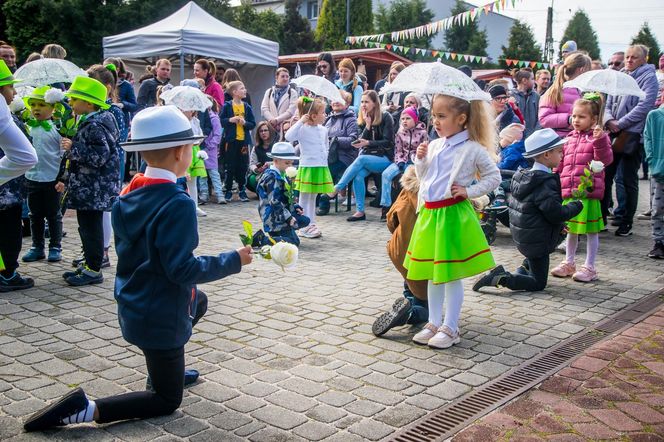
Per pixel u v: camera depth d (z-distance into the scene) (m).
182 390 3.03
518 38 39.03
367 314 4.79
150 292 2.81
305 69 18.86
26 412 3.12
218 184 10.05
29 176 5.97
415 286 4.46
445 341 4.08
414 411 3.20
